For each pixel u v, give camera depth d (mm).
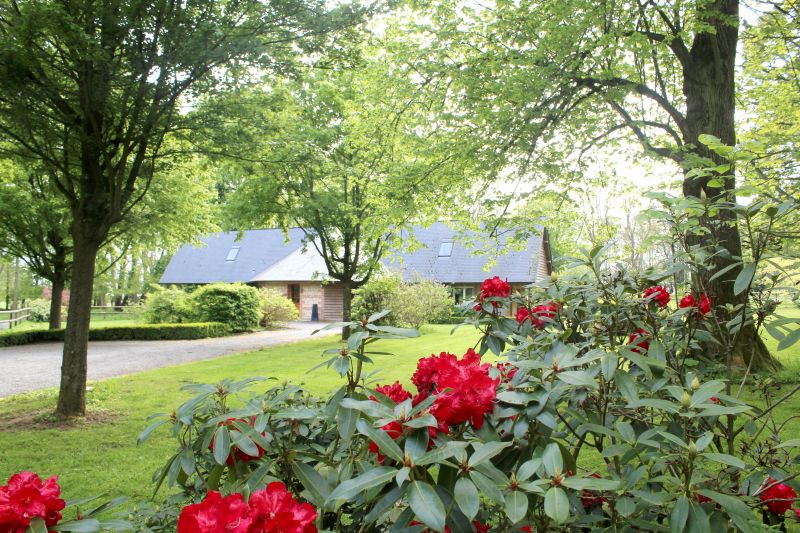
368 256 16141
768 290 2180
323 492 1401
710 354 2676
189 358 13070
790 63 9812
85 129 6531
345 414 1453
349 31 6906
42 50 5734
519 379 1586
